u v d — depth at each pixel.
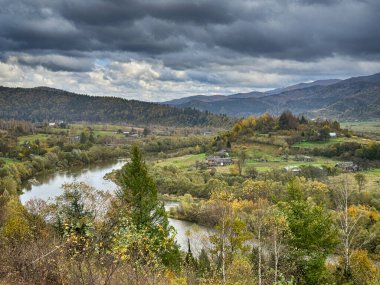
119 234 11.72
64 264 11.80
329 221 25.78
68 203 20.52
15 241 16.30
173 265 24.66
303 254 24.92
